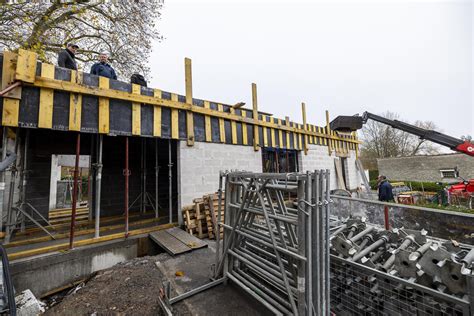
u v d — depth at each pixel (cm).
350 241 282
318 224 212
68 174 1587
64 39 873
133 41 959
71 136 625
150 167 827
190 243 457
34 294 350
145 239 492
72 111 424
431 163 2270
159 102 535
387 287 234
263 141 800
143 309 274
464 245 273
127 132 488
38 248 390
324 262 217
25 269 350
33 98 387
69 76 421
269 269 260
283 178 227
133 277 351
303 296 206
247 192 292
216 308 265
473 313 166
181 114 586
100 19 909
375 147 3089
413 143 2942
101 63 523
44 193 574
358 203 473
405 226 396
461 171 2089
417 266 212
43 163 577
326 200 229
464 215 325
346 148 1248
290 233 247
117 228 546
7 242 402
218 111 661
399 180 2456
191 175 590
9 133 462
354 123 1144
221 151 664
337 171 1127
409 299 217
